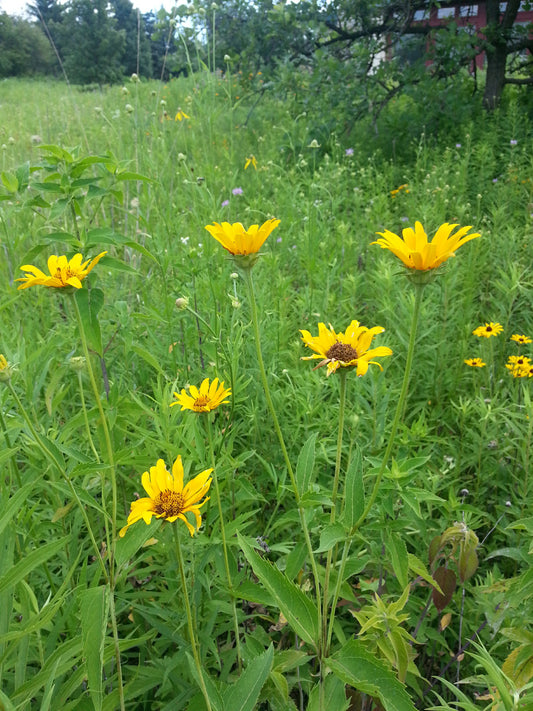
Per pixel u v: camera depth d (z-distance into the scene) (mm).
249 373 2980
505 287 3988
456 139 8766
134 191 4859
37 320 3578
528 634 1585
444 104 9289
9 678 1668
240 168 7520
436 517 2717
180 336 3383
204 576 1794
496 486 2949
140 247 2420
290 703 1619
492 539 2789
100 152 6395
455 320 4207
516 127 8383
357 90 9328
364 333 1605
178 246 3799
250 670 1382
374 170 7949
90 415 2047
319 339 1631
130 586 1958
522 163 7531
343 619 2309
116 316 3176
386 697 1383
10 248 3432
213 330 2773
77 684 1433
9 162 5789
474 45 9508
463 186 6594
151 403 2770
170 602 1976
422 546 2475
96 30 37938
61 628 1677
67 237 2354
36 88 17844
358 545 2303
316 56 9648
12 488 2232
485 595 2092
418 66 9562
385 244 1398
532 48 10430
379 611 1737
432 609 2305
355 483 1573
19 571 1239
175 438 2189
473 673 2184
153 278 3709
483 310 4762
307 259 4367
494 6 10148
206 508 2055
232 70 10234
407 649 1875
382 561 2084
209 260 3471
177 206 4922
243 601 2250
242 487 2121
